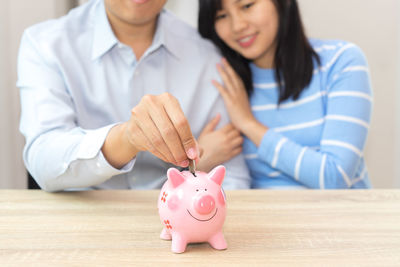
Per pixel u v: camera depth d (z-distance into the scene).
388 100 1.89
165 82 1.10
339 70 1.13
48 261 0.49
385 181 1.94
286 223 0.63
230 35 1.13
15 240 0.55
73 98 1.00
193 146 0.60
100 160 0.74
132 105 1.07
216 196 0.55
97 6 1.08
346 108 1.09
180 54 1.15
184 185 0.56
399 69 1.86
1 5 1.43
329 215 0.66
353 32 1.84
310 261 0.50
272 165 1.11
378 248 0.53
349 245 0.54
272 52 1.20
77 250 0.52
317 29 1.84
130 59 1.06
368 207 0.70
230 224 0.62
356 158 1.06
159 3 0.97
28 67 1.00
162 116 0.61
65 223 0.62
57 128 0.88
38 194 0.78
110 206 0.71
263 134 1.11
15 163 1.55
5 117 1.46
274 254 0.52
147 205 0.71
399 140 1.89
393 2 1.82
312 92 1.16
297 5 1.13
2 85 1.45
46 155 0.78
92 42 1.06
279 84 1.17
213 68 1.19
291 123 1.18
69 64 1.02
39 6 1.52
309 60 1.14
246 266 0.48
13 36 1.51
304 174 1.06
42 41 1.02
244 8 1.09
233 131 1.14
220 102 1.18
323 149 1.09
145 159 1.07
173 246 0.53
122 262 0.49
